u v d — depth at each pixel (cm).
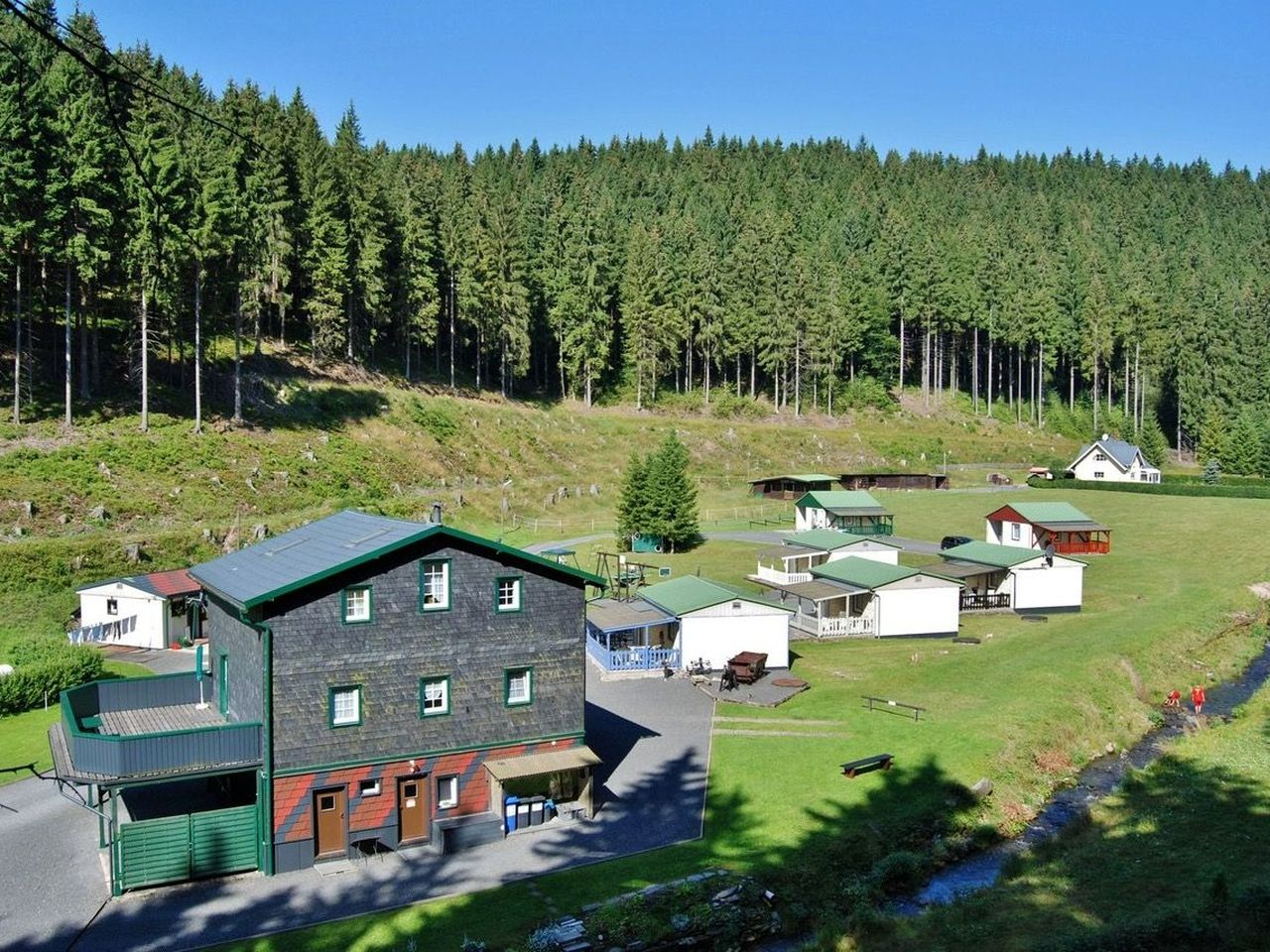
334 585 2955
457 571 3142
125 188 7338
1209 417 14300
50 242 7038
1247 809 3381
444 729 3112
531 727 3259
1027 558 6750
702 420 13788
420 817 3089
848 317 15488
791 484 11594
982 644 5812
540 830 3180
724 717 4362
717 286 14512
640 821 3250
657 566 7756
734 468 12425
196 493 7469
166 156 7469
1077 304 16775
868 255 16938
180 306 8419
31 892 2720
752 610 5262
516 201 15338
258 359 10300
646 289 13750
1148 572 7812
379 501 8619
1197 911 2445
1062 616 6581
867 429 14625
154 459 7631
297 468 8506
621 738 4078
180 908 2641
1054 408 16738
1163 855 3028
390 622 3036
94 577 6125
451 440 10688
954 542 8656
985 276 16162
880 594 6059
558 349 14225
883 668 5231
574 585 3350
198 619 5588
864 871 3012
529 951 2380
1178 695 4894
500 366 13638
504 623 3216
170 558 6538
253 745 2878
